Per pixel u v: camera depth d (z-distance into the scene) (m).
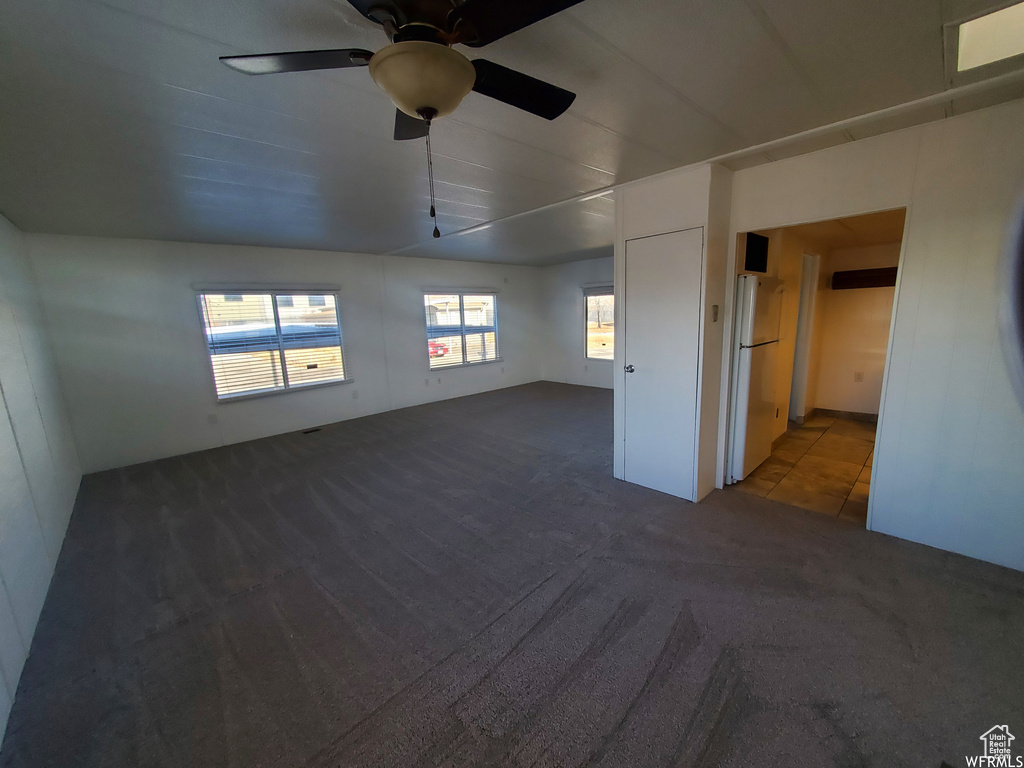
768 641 1.74
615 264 3.16
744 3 1.19
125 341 4.17
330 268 5.54
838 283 4.81
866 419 4.84
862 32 1.34
